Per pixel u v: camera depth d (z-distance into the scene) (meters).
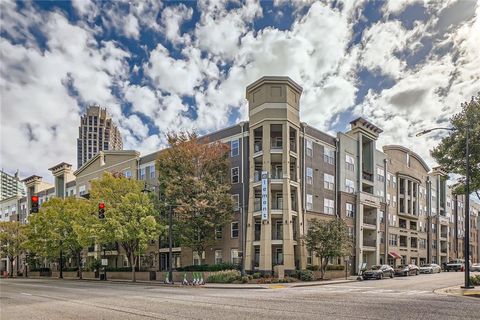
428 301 18.22
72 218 52.62
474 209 101.94
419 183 70.19
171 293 24.50
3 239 68.94
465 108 26.52
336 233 37.53
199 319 12.97
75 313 15.18
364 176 54.84
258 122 41.00
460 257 86.62
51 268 69.75
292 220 40.50
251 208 40.38
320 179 46.09
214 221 39.88
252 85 42.09
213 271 36.84
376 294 22.28
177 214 40.38
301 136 44.09
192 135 42.53
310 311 14.71
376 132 57.34
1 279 56.28
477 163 26.28
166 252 49.25
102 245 51.50
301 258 39.19
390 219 60.16
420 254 68.69
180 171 41.12
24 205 86.62
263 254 37.88
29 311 16.17
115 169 58.91
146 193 42.94
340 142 49.91
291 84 41.44
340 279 39.62
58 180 75.44
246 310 15.14
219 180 42.09
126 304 18.05
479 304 16.95
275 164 42.09
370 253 53.38
